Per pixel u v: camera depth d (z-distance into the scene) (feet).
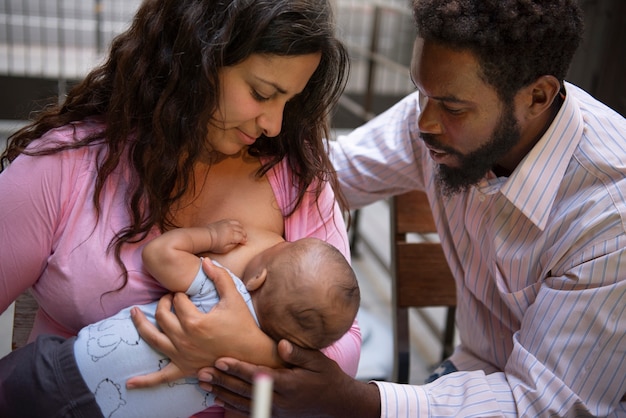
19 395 3.65
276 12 3.47
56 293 3.90
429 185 5.38
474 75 3.99
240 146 4.00
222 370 3.61
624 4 7.02
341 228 4.54
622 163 4.36
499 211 4.76
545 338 4.37
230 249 4.01
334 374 3.90
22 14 11.53
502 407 4.30
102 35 11.03
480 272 5.15
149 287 3.89
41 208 3.84
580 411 4.31
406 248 6.00
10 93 10.99
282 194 4.32
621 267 4.16
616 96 7.28
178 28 3.70
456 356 5.64
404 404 4.22
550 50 4.05
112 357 3.59
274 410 3.84
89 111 4.06
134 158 3.91
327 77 4.06
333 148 5.80
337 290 3.67
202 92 3.66
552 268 4.53
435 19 3.95
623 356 4.23
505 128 4.22
